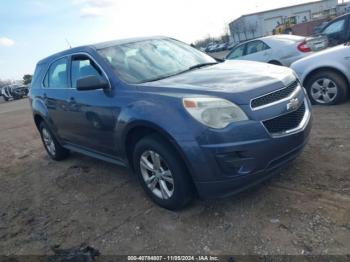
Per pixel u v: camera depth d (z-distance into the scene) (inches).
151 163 148.4
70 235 145.7
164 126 129.6
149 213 149.9
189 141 125.2
